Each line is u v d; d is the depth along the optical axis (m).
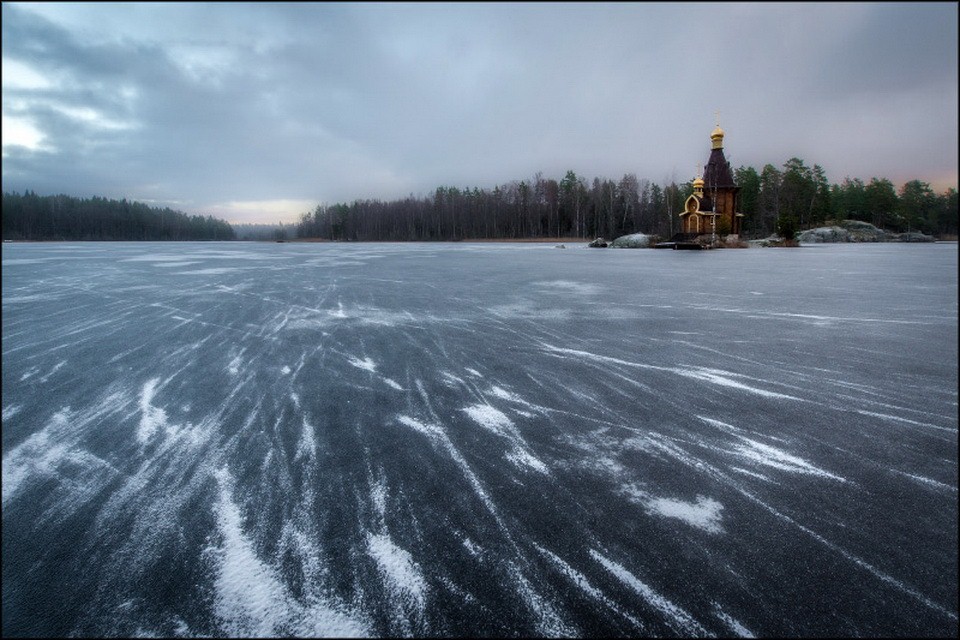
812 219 68.88
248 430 3.45
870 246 46.78
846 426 3.46
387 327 7.05
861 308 8.69
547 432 3.38
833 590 1.89
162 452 3.12
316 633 1.72
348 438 3.30
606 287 12.04
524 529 2.28
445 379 4.60
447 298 10.05
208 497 2.59
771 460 2.95
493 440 3.25
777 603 1.83
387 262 22.12
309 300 9.79
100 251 37.84
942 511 2.40
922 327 7.01
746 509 2.44
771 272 16.45
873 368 4.93
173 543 2.21
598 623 1.74
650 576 1.97
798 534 2.23
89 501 2.57
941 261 22.41
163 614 1.81
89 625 1.77
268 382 4.54
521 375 4.72
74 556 2.14
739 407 3.85
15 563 2.09
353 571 2.02
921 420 3.56
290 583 1.96
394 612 1.81
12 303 9.73
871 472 2.80
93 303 9.62
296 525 2.33
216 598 1.89
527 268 18.39
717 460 2.96
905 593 1.87
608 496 2.56
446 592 1.90
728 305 9.05
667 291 11.19
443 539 2.21
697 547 2.15
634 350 5.69
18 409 3.92
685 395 4.14
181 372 4.89
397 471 2.84
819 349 5.73
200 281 13.66
